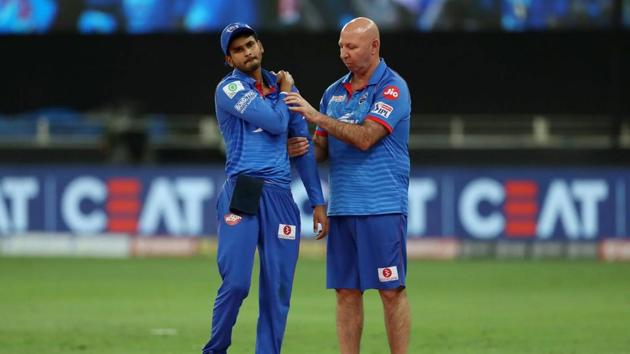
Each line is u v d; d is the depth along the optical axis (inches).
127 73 2854.3
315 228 1087.0
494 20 2561.5
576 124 2837.1
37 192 2704.2
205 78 2847.0
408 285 2092.8
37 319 1604.3
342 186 1059.9
